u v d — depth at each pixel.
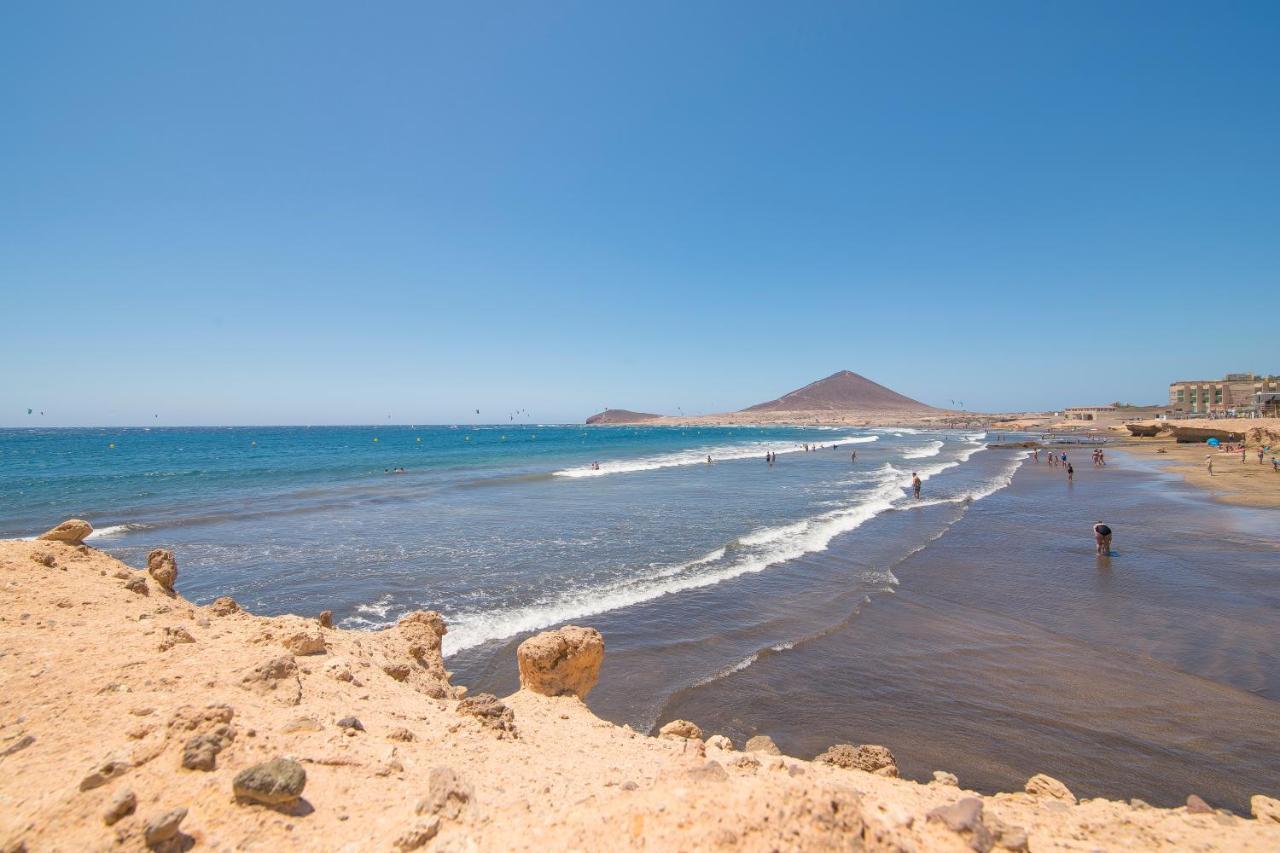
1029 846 3.38
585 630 6.46
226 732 3.47
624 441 105.19
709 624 11.66
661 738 5.42
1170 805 6.42
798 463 52.78
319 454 66.06
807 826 2.61
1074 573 15.45
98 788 3.03
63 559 7.16
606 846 2.66
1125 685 9.27
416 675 6.14
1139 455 59.34
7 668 4.41
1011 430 153.00
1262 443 54.94
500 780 3.72
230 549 17.58
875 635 11.20
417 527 21.38
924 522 22.58
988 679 9.46
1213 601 13.23
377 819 3.10
